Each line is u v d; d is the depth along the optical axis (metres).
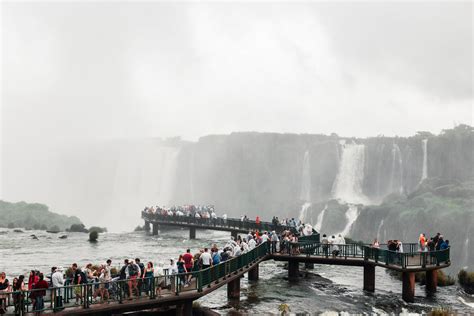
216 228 51.16
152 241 51.69
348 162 109.06
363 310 24.11
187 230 64.69
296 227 42.19
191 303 20.27
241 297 26.50
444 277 31.12
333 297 26.88
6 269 32.84
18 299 15.90
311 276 33.00
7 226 69.75
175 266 20.95
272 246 32.56
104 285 18.00
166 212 59.78
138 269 19.16
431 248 29.80
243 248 28.78
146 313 20.44
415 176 101.38
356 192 106.69
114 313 18.02
